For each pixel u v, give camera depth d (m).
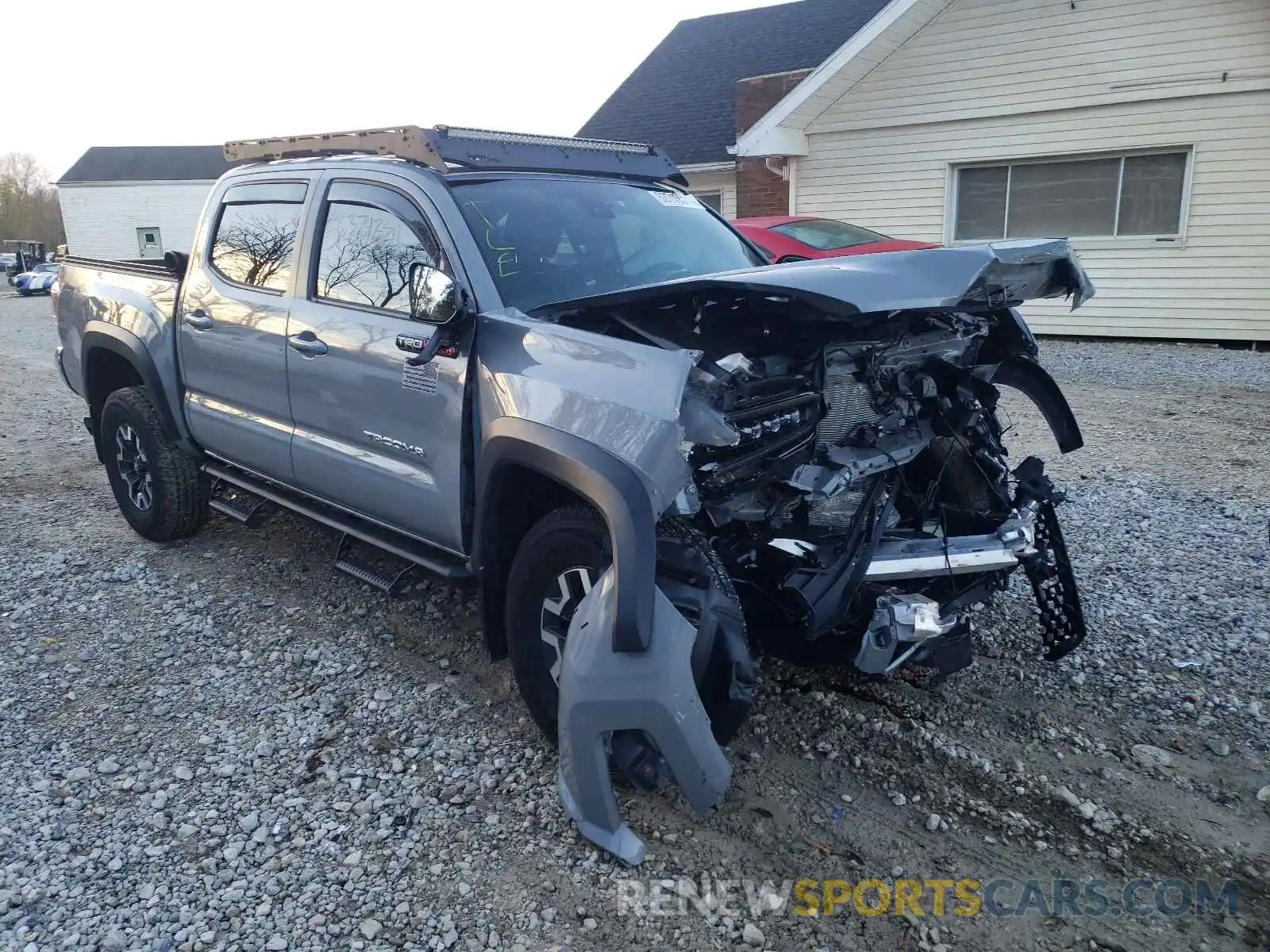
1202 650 4.04
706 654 2.71
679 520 2.91
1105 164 12.86
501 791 3.17
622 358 2.88
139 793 3.19
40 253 37.81
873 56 13.78
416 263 3.29
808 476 3.11
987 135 13.55
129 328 5.21
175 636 4.37
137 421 5.27
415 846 2.91
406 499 3.74
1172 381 9.97
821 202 15.25
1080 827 2.97
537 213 3.87
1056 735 3.44
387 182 3.88
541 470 2.95
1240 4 11.41
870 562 3.17
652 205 4.36
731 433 2.68
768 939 2.54
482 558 3.36
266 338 4.32
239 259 4.66
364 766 3.32
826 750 3.37
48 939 2.55
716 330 3.19
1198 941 2.52
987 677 3.85
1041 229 13.55
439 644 4.23
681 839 2.94
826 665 3.33
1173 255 12.58
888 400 3.40
